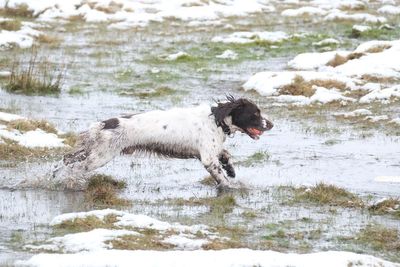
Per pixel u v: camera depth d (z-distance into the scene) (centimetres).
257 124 1485
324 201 1385
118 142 1473
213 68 2973
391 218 1302
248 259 1005
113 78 2764
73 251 1062
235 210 1331
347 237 1188
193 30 3962
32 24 3956
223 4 4903
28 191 1447
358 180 1555
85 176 1482
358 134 1964
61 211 1307
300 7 5003
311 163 1689
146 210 1322
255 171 1614
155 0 4856
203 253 1027
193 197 1404
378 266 1023
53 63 3003
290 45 3494
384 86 2500
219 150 1497
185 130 1480
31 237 1145
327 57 2927
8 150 1680
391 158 1734
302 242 1162
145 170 1620
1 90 2492
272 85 2489
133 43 3559
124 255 1013
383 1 5334
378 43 2995
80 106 2295
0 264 997
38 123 1897
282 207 1355
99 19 4250
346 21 4288
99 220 1195
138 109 2264
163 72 2875
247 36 3638
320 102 2330
